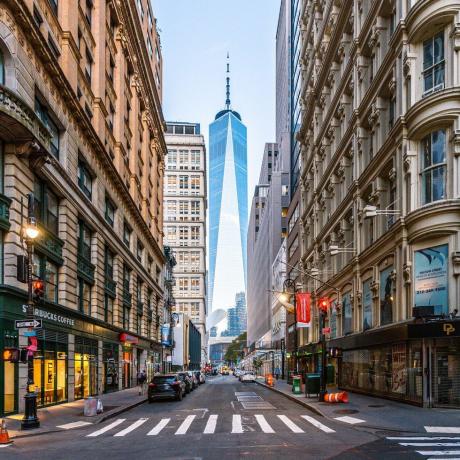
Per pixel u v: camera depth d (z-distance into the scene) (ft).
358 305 113.80
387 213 85.71
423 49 79.00
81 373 108.78
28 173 79.51
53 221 95.81
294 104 267.59
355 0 119.85
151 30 237.25
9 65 74.54
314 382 100.78
